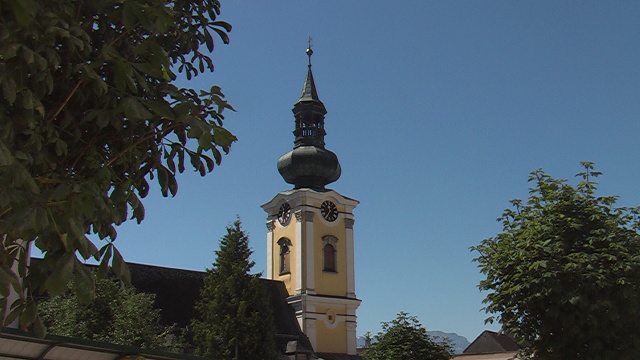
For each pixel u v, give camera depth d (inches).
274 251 2910.9
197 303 2016.5
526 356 899.4
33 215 218.7
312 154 2970.0
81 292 226.5
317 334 2706.7
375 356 1598.2
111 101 277.0
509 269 874.8
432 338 1638.8
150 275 2418.8
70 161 295.6
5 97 227.9
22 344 553.0
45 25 240.2
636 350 811.4
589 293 816.3
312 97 3095.5
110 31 291.7
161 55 266.2
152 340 1467.8
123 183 292.5
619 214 880.9
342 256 2883.9
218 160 308.7
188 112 283.6
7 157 208.1
